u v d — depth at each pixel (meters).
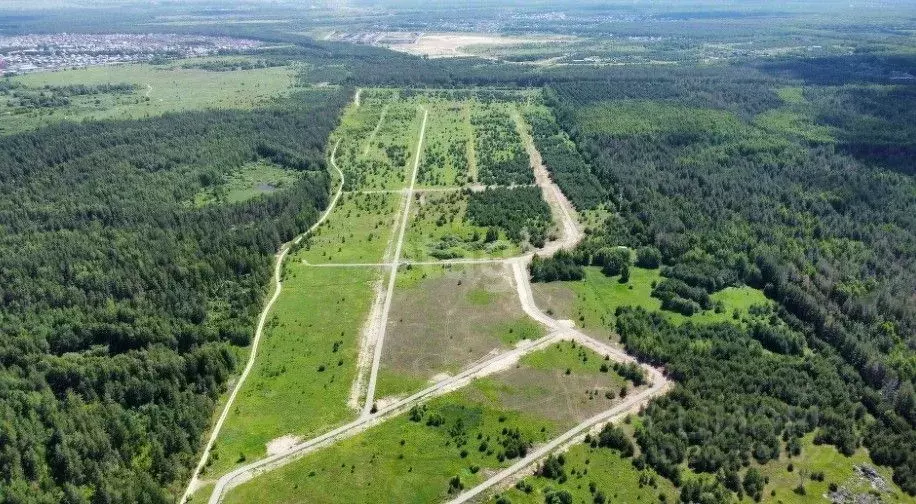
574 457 120.38
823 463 120.88
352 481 116.62
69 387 131.75
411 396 137.75
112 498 109.00
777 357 150.25
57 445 115.06
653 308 169.62
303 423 131.12
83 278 167.00
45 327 148.38
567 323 162.88
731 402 132.62
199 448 124.50
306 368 147.38
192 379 139.75
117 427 121.81
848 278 174.25
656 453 119.75
